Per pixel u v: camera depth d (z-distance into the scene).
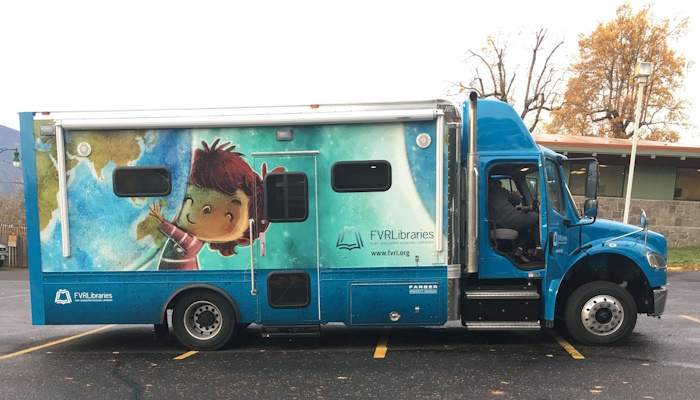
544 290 5.86
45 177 5.86
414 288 5.75
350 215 5.77
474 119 5.68
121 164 5.85
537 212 6.10
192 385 4.83
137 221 5.86
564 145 17.56
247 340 6.63
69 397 4.56
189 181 5.84
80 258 5.88
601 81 30.62
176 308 5.97
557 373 4.98
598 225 6.17
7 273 18.38
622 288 5.89
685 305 8.91
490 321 5.86
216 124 5.75
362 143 5.74
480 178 5.93
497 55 31.25
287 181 5.79
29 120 5.83
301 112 5.74
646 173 18.88
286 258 5.82
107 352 6.18
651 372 4.99
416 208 5.73
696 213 18.89
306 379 4.94
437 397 4.38
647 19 29.69
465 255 5.88
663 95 29.52
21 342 6.83
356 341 6.50
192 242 5.86
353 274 5.79
